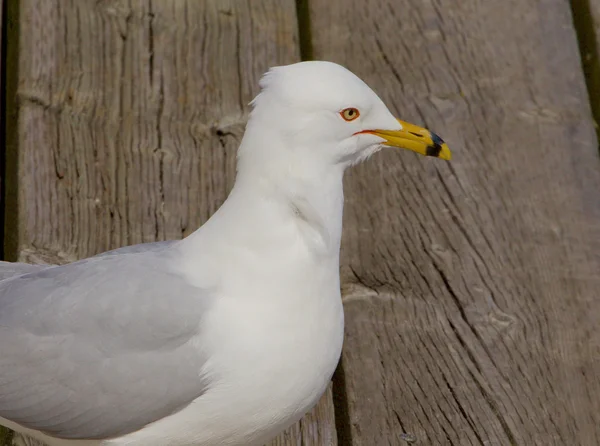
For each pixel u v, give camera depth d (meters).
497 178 9.96
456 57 10.95
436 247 9.38
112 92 10.12
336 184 6.90
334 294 6.81
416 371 8.41
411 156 10.02
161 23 10.75
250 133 6.71
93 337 6.61
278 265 6.59
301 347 6.61
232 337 6.51
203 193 9.52
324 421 8.02
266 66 10.62
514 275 9.21
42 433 6.94
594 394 8.38
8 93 10.16
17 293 6.84
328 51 10.92
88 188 9.33
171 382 6.54
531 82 10.80
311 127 6.67
